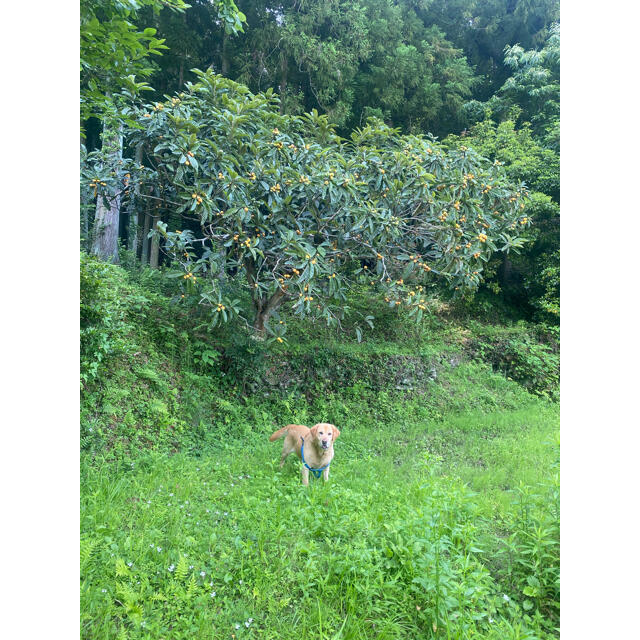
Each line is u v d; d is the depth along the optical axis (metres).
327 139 6.60
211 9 9.83
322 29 10.17
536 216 9.68
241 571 2.54
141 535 2.80
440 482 3.88
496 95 12.23
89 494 3.27
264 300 6.52
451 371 8.13
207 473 4.07
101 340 4.60
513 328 9.70
